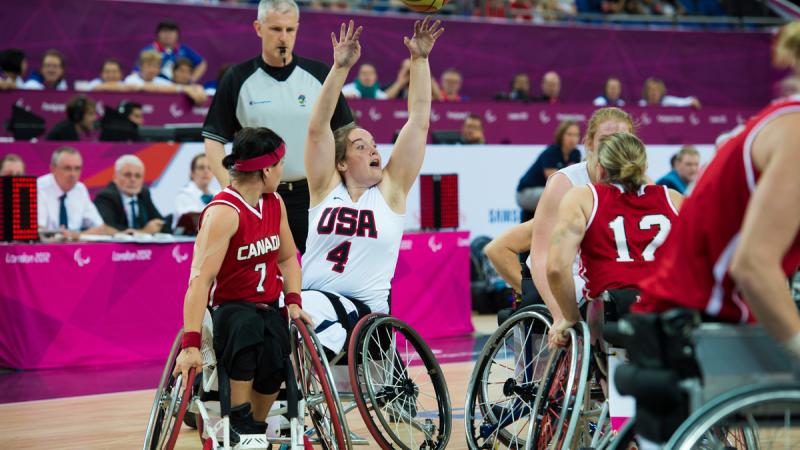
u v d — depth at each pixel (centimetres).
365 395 1130
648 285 698
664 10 3775
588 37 3291
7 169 1905
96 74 2736
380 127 2469
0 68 2455
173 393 980
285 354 1019
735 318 657
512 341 1207
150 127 2175
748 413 642
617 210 928
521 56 3203
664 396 649
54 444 1277
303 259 1208
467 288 2145
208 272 993
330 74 1152
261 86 1396
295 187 1392
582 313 1026
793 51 638
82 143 2030
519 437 1180
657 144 2814
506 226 2466
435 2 1186
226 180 1374
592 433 1061
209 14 2831
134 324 1845
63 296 1783
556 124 2719
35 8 2656
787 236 600
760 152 616
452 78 2878
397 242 1209
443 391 1154
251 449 1075
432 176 2122
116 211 1995
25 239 1778
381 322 1101
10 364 1780
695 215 652
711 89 3459
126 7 2748
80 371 1766
